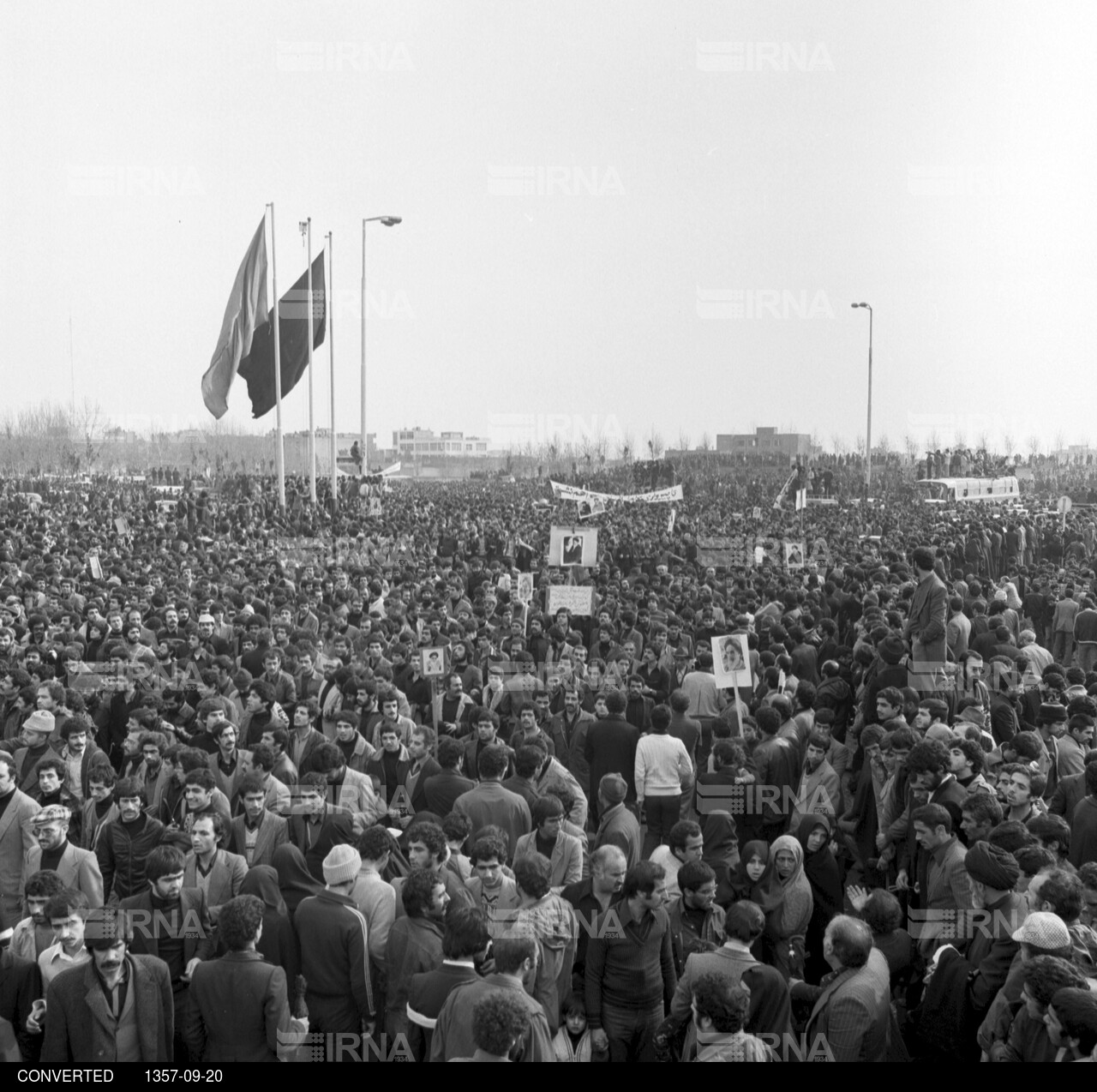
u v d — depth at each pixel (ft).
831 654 49.19
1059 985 16.43
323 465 374.43
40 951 21.53
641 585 72.54
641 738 33.01
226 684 38.63
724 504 212.43
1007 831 22.07
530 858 21.81
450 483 333.62
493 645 48.67
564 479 319.27
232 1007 19.16
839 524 159.43
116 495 199.31
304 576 77.30
